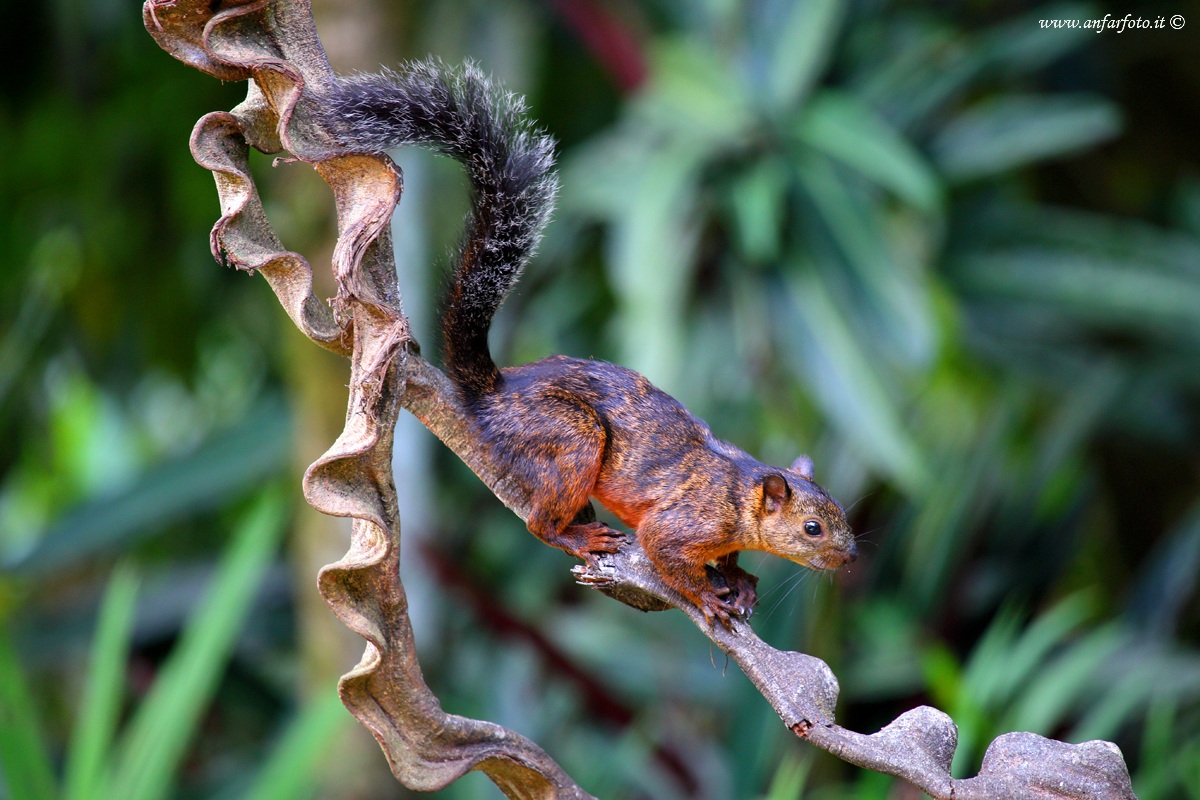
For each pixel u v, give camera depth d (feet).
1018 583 31.78
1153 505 37.37
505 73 33.50
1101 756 9.43
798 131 29.84
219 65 9.77
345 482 9.53
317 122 9.93
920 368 29.09
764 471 13.75
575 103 38.17
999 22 36.76
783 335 29.99
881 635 29.89
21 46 35.63
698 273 32.12
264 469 32.35
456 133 11.64
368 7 26.61
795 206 30.17
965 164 31.83
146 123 36.37
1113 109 31.81
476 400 11.87
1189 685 26.00
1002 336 33.71
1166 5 36.24
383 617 9.69
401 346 9.60
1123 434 35.22
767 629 25.64
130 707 31.45
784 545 14.32
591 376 13.26
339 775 25.72
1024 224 33.14
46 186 37.55
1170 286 32.40
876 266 29.35
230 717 33.86
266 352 41.60
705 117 29.96
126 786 17.42
